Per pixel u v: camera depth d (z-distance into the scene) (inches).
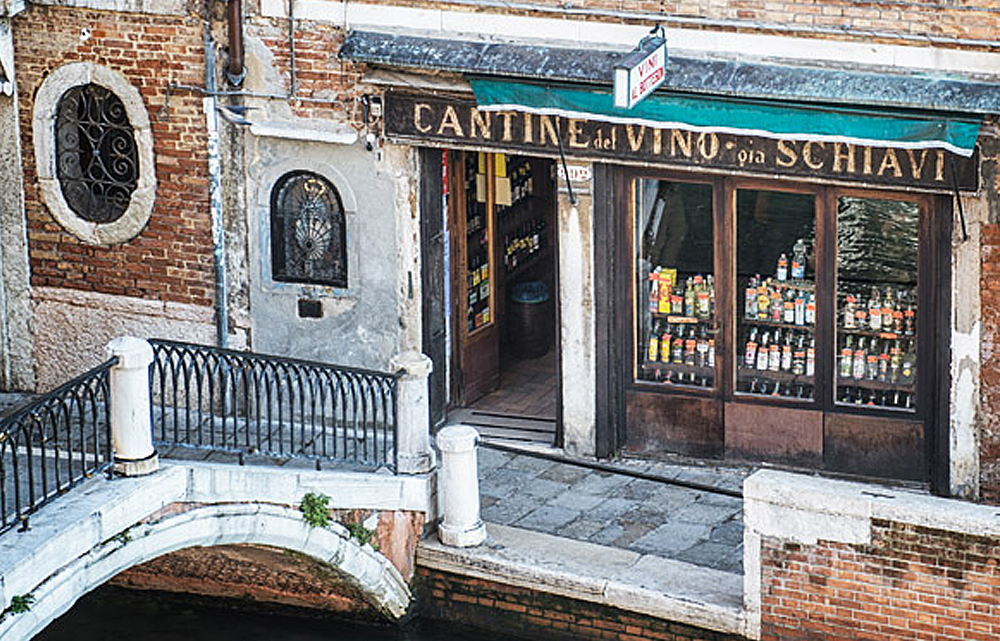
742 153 692.7
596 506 711.1
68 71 767.1
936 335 690.8
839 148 678.5
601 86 691.4
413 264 750.5
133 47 755.4
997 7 645.3
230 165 759.7
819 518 609.6
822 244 704.4
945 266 682.8
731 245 719.7
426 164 745.0
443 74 715.4
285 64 740.0
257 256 767.7
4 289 805.2
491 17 709.3
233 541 634.2
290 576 690.8
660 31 689.0
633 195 725.3
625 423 749.3
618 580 651.5
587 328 738.2
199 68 749.9
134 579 726.5
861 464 717.9
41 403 581.6
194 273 776.9
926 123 653.3
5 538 566.6
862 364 711.1
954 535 590.9
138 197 773.3
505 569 666.8
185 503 621.0
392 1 719.7
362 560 670.5
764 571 622.5
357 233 753.0
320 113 741.9
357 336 766.5
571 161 717.9
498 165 799.7
